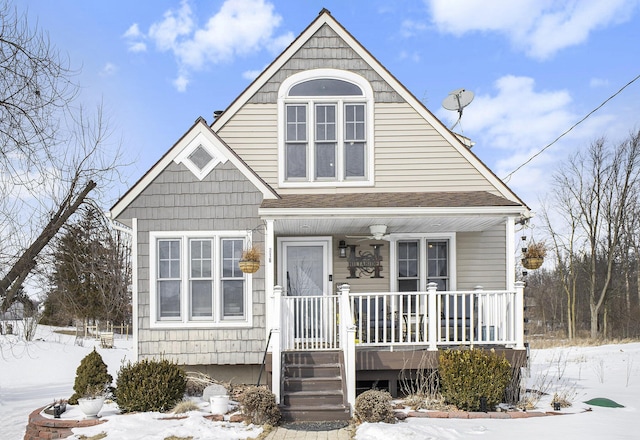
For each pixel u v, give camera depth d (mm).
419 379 10008
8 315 17812
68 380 16516
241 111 12156
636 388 12250
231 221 10953
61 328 34844
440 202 10359
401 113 12156
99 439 7762
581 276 36344
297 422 8562
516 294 9852
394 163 12070
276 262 12164
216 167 11031
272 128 12117
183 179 11000
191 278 10914
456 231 12266
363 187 12023
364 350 9898
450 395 8914
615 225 33781
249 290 10836
